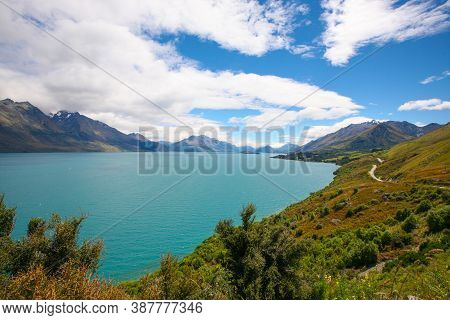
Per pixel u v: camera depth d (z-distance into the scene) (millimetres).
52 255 19578
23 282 13102
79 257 20219
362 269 39750
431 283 13750
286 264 23984
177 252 78500
